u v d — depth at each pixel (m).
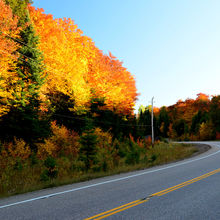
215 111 65.50
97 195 6.75
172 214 4.88
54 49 20.98
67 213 5.11
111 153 17.12
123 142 28.97
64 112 22.44
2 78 15.36
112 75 30.83
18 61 17.11
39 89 18.73
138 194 6.69
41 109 18.56
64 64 21.12
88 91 24.02
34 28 19.80
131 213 4.99
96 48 30.48
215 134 59.38
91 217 4.80
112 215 4.89
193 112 76.69
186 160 16.75
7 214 5.17
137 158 16.92
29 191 7.97
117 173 11.91
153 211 5.09
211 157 17.92
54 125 19.00
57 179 10.21
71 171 12.72
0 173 10.51
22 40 18.02
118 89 30.08
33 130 16.52
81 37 25.61
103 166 13.64
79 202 6.01
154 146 32.09
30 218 4.84
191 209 5.19
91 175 11.32
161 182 8.49
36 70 18.12
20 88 16.59
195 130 65.44
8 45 15.35
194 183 8.09
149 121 65.94
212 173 10.18
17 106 16.25
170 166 13.58
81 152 14.41
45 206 5.73
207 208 5.25
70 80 21.55
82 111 22.61
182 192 6.80
